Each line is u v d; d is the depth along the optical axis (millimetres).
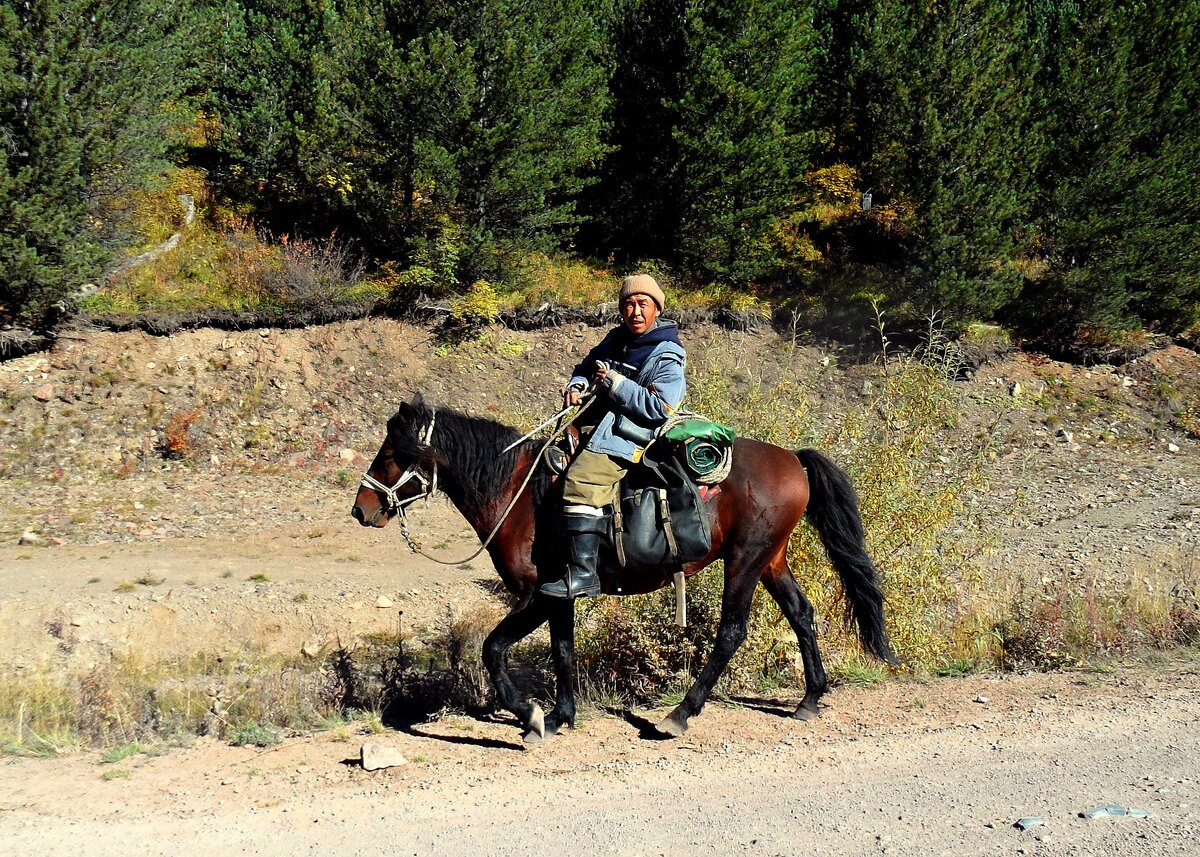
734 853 4648
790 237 24078
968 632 8516
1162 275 22062
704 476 6426
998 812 5000
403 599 11758
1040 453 19125
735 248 22766
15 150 17500
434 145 19500
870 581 6926
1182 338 23531
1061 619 8727
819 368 20516
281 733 7098
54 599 11086
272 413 18141
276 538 14133
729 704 7312
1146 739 6000
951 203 20328
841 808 5141
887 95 21266
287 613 11148
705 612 8078
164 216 21578
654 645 8055
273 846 4914
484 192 20422
